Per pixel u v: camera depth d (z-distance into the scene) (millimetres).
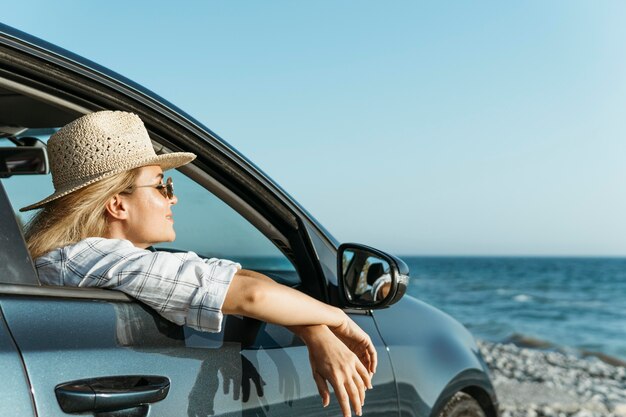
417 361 2896
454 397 3229
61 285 1831
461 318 50938
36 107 2461
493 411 3510
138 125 2035
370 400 2545
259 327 2146
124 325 1747
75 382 1553
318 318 2049
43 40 1967
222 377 1928
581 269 110000
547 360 18609
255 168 2420
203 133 2287
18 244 1636
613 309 56625
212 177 2391
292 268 2547
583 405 10570
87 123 1957
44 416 1465
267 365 2092
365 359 2195
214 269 1906
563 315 52906
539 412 9695
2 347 1464
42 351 1529
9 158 2402
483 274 97875
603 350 35656
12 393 1429
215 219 2479
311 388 2221
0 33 1838
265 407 2039
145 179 2049
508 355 19312
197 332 1936
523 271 103562
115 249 1890
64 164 1957
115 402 1600
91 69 2035
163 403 1733
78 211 1942
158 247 2518
